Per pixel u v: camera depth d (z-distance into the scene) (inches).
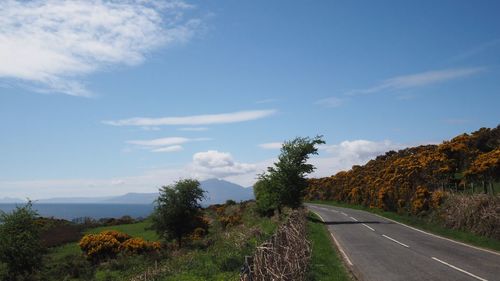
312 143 1679.4
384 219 1637.6
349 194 2637.8
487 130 1851.6
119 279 899.4
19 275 1077.8
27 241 1099.3
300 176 1664.6
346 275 605.0
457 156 1598.2
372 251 831.1
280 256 466.6
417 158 1969.7
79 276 1107.3
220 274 539.8
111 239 1371.8
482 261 702.5
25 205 1135.6
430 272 613.3
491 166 1218.0
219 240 1143.6
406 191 1717.5
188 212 1542.8
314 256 720.3
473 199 1108.5
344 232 1184.8
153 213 1557.6
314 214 1862.7
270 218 1642.5
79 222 2600.9
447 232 1108.5
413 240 998.4
